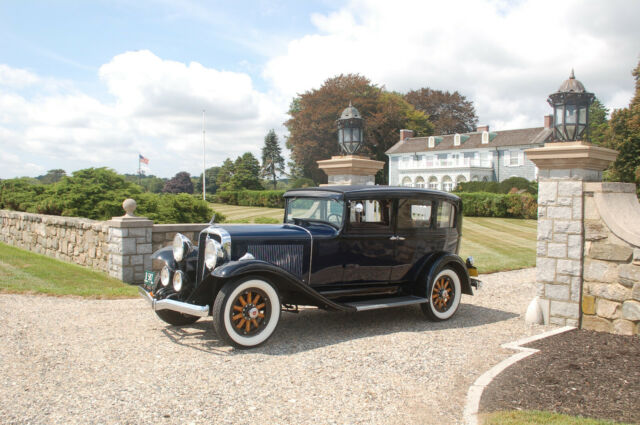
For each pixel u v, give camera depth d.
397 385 3.90
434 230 6.37
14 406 3.28
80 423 3.06
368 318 6.32
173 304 4.86
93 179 11.98
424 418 3.32
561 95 5.70
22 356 4.34
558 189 5.88
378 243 5.89
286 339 5.18
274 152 81.75
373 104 54.09
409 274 6.20
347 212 5.64
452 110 67.25
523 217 28.64
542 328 5.86
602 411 3.38
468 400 3.60
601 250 5.57
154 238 8.88
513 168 47.41
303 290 5.11
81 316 5.94
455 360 4.56
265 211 35.28
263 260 5.17
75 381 3.77
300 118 53.50
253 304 4.83
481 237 18.02
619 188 5.73
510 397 3.64
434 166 53.28
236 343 4.68
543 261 6.02
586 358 4.59
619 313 5.45
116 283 8.18
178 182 77.44
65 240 10.71
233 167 63.62
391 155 56.44
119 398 3.46
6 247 12.74
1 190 15.38
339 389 3.78
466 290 6.48
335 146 52.97
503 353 4.81
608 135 25.92
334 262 5.63
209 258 4.96
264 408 3.38
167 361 4.32
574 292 5.77
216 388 3.71
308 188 6.22
